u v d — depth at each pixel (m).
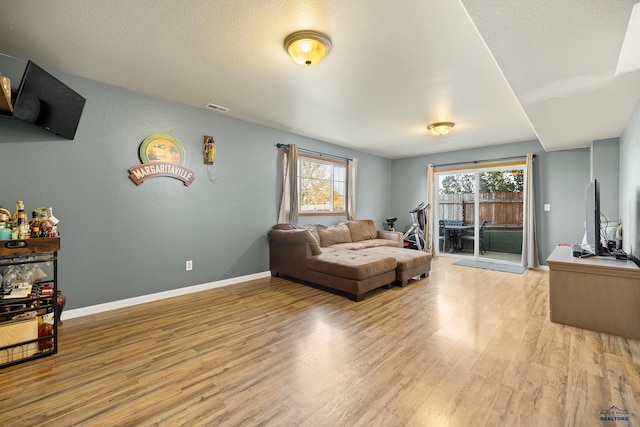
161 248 3.37
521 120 4.05
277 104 3.53
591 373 1.88
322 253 3.98
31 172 2.57
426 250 6.39
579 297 2.62
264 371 1.90
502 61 1.94
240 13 1.88
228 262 4.00
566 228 4.95
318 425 1.43
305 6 1.80
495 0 1.35
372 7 1.80
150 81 2.91
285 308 3.08
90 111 2.87
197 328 2.56
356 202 6.27
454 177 6.58
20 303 2.01
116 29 2.05
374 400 1.61
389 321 2.73
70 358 2.04
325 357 2.08
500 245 6.24
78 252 2.81
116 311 2.97
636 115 2.82
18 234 2.04
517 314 2.93
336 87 3.01
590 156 4.53
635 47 1.83
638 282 2.41
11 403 1.58
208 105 3.57
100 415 1.49
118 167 3.05
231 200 4.03
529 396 1.64
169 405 1.57
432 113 3.79
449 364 1.98
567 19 1.49
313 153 5.23
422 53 2.34
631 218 3.14
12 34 2.11
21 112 2.20
